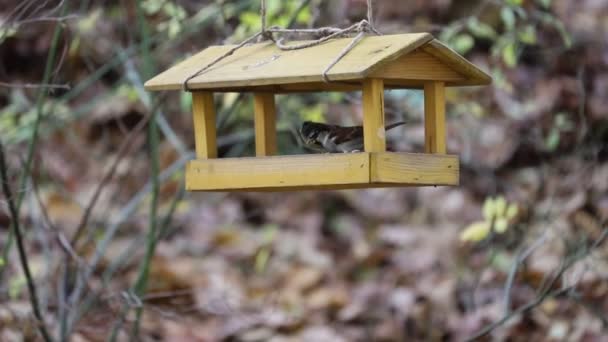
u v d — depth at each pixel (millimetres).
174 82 5465
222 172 5488
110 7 10375
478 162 10867
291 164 5316
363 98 5191
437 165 5414
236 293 10664
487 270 9859
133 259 10773
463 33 9750
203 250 11461
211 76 5406
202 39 9258
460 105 9445
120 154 7922
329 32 5594
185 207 11344
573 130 10383
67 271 7891
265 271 11328
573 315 9102
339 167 5191
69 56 9055
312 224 12156
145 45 7832
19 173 8383
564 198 9922
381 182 5152
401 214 11992
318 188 5523
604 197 9734
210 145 5645
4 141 8953
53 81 7027
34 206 11211
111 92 9883
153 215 7719
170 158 11961
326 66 5059
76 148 12242
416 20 10227
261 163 5395
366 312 10344
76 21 8977
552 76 10734
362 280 11148
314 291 10945
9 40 12031
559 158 10469
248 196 12492
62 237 7719
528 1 8875
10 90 11414
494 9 10461
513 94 10516
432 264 10750
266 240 11320
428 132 5629
